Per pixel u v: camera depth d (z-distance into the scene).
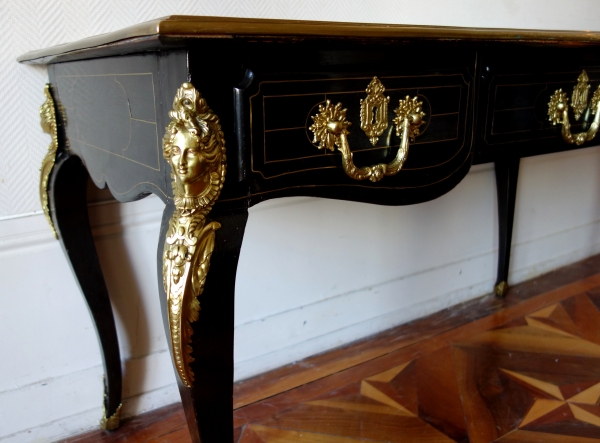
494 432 0.98
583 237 1.78
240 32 0.44
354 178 0.58
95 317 0.91
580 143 0.83
